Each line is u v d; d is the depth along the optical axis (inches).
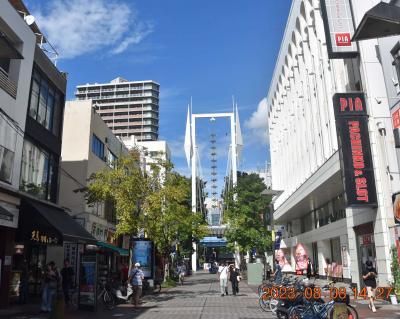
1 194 666.2
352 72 935.7
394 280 733.3
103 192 864.3
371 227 840.9
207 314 618.5
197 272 2935.5
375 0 842.2
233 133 3427.7
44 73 888.3
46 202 850.8
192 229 1628.9
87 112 1205.1
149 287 1052.5
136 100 5979.3
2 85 690.2
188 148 3484.3
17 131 733.3
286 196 1737.2
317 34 1147.9
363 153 810.8
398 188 773.9
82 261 695.7
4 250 685.3
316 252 1680.6
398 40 732.7
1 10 696.4
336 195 1320.1
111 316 605.3
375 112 815.1
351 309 474.6
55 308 486.0
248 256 1966.0
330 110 1067.9
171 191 939.3
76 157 1170.0
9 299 716.0
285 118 1747.0
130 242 916.6
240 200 1697.8
